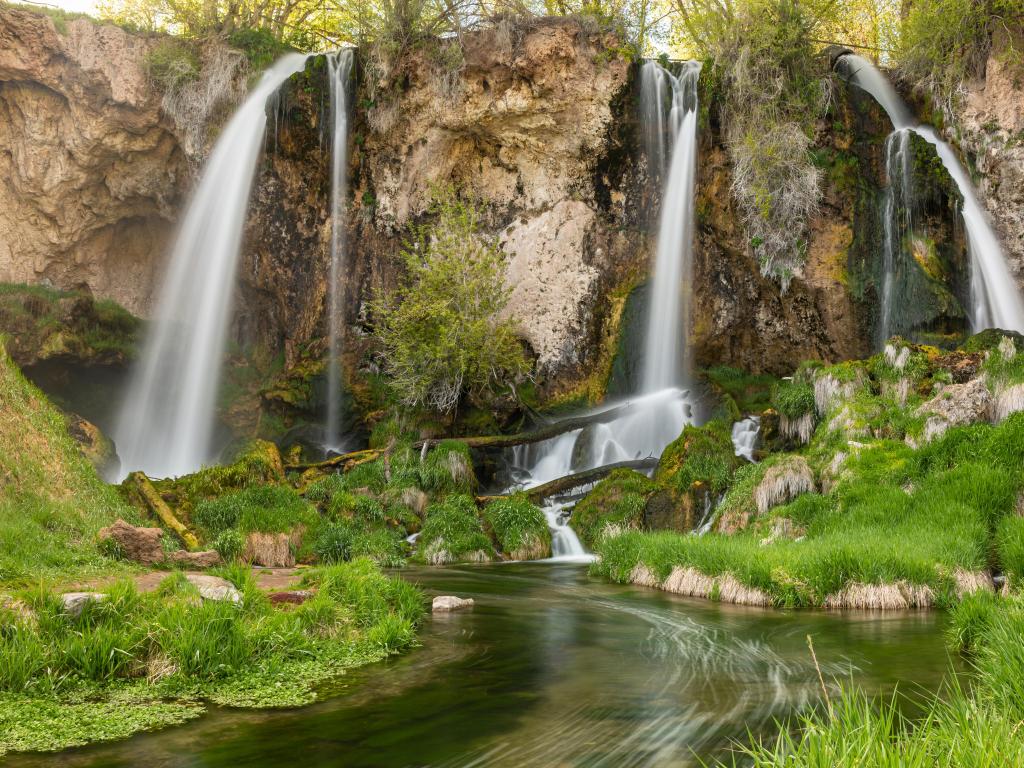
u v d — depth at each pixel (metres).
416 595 10.35
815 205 22.39
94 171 27.38
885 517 13.37
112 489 14.15
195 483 17.00
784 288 22.86
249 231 26.91
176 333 27.38
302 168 26.25
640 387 24.59
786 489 15.44
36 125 26.38
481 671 7.54
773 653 8.18
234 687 6.81
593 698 6.66
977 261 22.42
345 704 6.46
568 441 22.45
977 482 13.04
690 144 24.16
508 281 25.70
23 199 27.02
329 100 25.62
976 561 11.12
